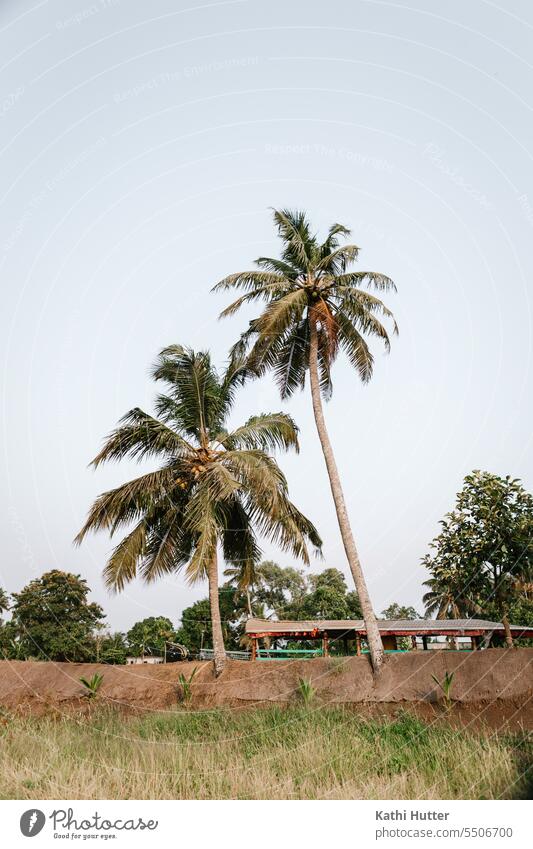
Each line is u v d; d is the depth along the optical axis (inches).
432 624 948.6
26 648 1389.0
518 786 374.0
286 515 765.3
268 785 400.2
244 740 545.6
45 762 451.8
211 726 613.3
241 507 874.1
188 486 820.0
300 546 762.8
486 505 674.2
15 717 674.2
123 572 783.7
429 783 392.8
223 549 900.0
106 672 865.5
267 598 1670.8
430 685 628.4
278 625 1010.1
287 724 583.2
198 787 401.4
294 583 1692.9
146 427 783.7
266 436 824.3
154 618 1708.9
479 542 665.6
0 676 917.8
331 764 440.8
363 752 466.9
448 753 451.8
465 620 959.6
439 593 916.0
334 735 519.2
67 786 398.0
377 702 637.9
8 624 1416.1
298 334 810.2
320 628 967.0
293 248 802.8
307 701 660.7
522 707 561.3
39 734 567.2
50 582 1440.7
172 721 637.3
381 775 424.2
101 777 415.2
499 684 594.2
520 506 671.1
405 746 481.1
